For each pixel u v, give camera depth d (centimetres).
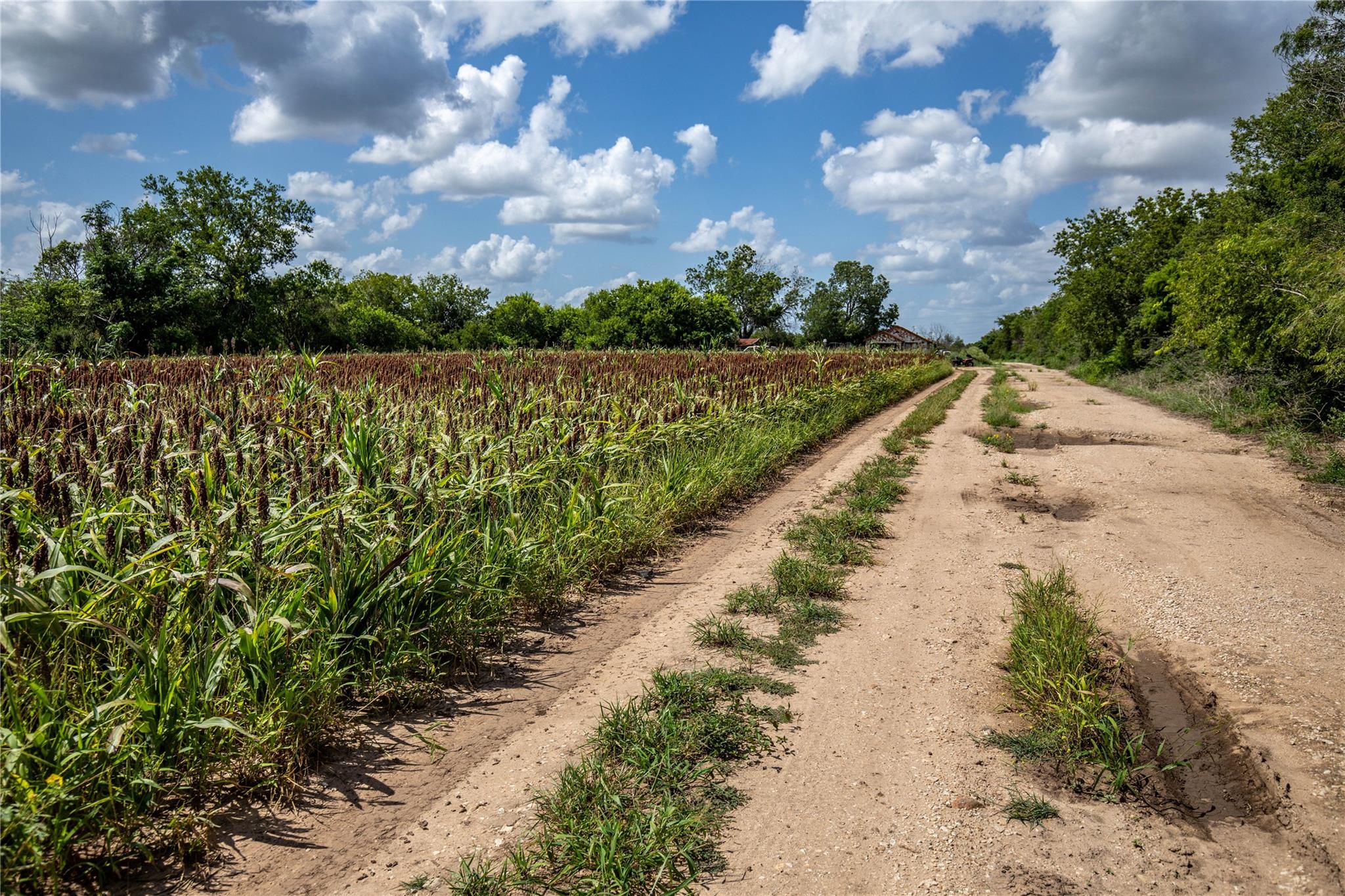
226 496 519
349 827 340
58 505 420
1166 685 495
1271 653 525
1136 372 3500
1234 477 1193
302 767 383
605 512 750
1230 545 817
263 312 5162
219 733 363
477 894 288
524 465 808
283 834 335
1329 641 545
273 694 386
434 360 2456
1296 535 862
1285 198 2275
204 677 375
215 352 4219
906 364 3947
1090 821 345
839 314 13488
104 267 3819
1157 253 3709
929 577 716
